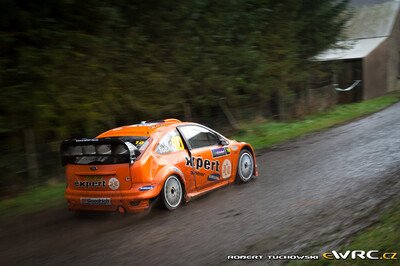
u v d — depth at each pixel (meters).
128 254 5.49
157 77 12.33
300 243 5.55
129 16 12.05
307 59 20.09
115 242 5.96
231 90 14.84
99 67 10.85
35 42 10.12
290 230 6.05
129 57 11.80
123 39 11.59
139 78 11.98
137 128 7.76
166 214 7.14
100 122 11.16
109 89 11.05
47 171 10.21
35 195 9.16
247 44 15.75
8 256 5.67
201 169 8.01
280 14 17.86
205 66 13.96
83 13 10.73
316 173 9.43
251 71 15.95
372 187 7.96
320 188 8.19
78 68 10.41
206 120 14.92
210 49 14.34
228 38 15.01
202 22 14.03
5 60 9.29
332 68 21.73
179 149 7.72
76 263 5.29
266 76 17.05
